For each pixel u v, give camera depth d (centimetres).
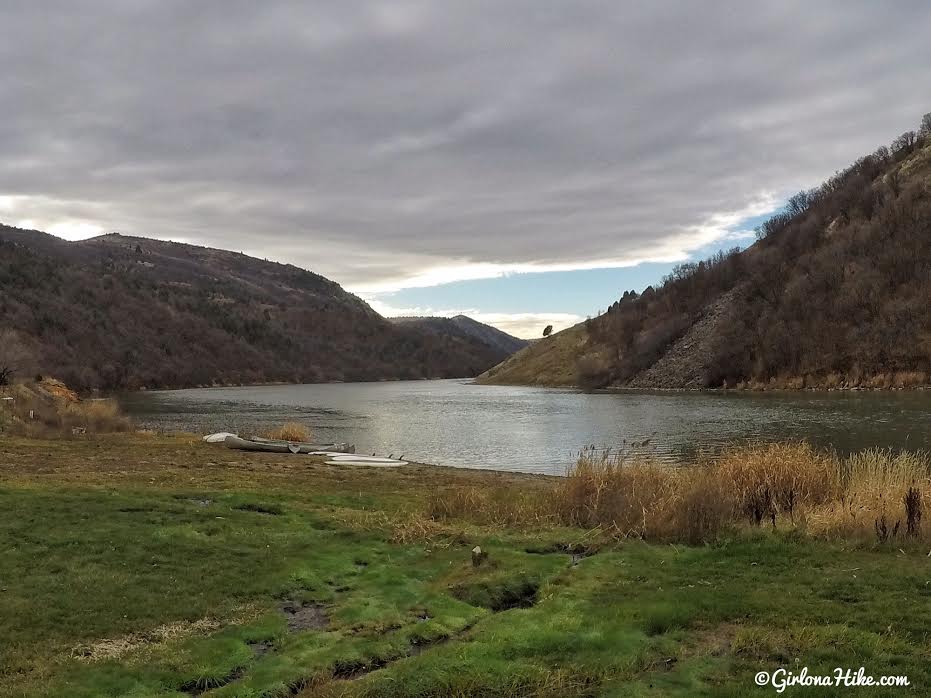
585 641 587
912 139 11419
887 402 5062
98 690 525
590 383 11088
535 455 2880
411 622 677
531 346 16362
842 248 9131
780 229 12525
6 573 785
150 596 733
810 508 1120
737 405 5438
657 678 520
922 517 959
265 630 654
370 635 638
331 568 858
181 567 836
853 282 8344
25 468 1658
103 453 2131
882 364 7056
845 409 4556
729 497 1068
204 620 684
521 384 13362
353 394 10538
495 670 535
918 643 569
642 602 682
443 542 986
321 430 4147
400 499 1405
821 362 7594
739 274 11562
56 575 787
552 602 697
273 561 873
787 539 932
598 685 513
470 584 775
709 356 9244
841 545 895
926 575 750
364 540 1004
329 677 553
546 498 1255
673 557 868
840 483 1240
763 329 8650
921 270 7788
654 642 590
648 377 9975
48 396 4600
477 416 5244
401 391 11794
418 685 517
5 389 3991
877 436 3039
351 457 2462
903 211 8956
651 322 11894
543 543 976
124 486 1392
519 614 665
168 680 549
